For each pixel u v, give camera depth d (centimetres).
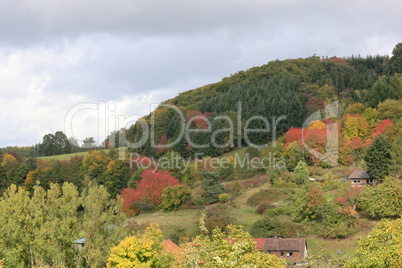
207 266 1917
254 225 6762
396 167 7694
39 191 5012
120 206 5159
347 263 2672
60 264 3978
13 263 4419
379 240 2609
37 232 4559
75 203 5022
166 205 8962
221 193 9112
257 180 9738
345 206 6500
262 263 2242
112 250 3612
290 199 7962
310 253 5622
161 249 3788
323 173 9456
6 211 4650
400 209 6206
